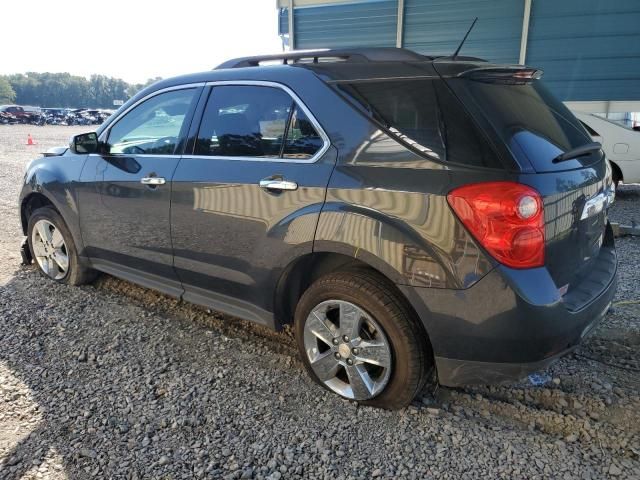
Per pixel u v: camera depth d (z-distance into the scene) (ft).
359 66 8.83
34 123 152.25
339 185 8.43
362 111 8.48
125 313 12.86
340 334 8.84
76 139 12.76
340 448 7.96
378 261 8.02
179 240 10.97
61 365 10.44
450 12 30.66
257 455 7.83
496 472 7.41
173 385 9.70
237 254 9.95
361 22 33.01
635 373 9.84
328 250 8.55
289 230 8.98
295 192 8.92
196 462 7.68
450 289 7.50
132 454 7.86
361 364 8.78
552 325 7.38
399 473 7.43
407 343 8.16
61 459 7.76
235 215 9.81
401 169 7.92
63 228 14.08
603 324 11.84
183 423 8.57
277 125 9.48
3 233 20.61
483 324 7.40
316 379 9.43
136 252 12.07
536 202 7.19
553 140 8.25
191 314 12.87
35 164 14.74
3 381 9.84
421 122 7.90
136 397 9.32
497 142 7.36
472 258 7.32
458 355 7.75
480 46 30.50
